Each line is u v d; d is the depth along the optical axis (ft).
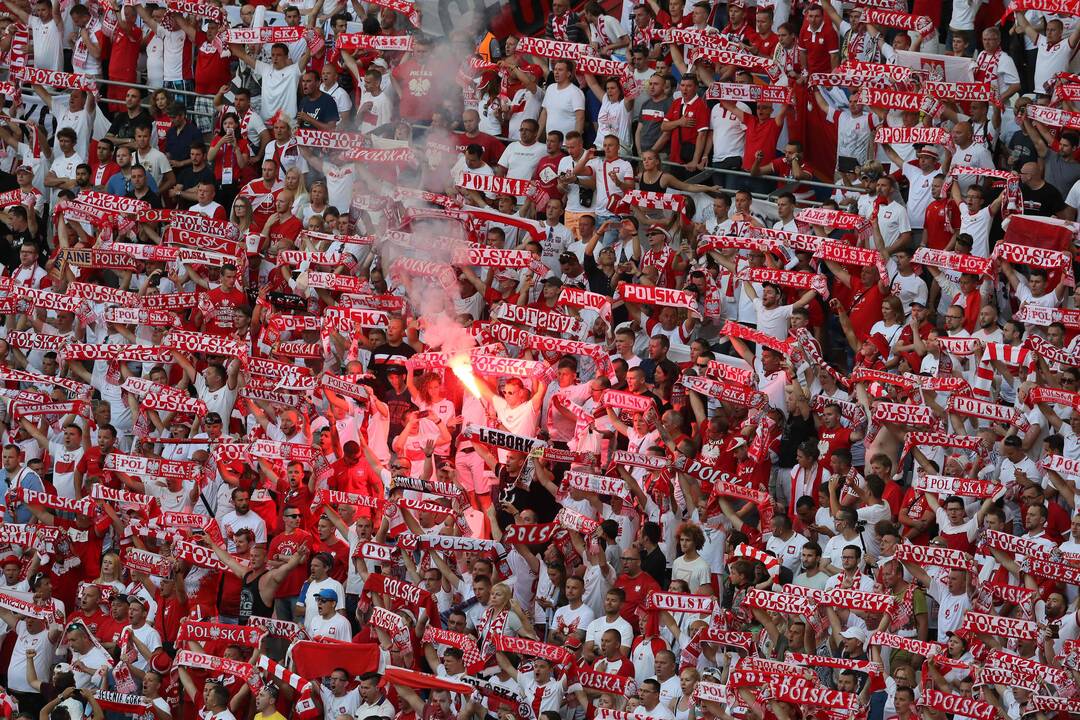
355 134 242.58
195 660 195.62
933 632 195.52
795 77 238.07
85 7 270.26
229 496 216.13
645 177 237.86
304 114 251.39
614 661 191.83
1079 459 205.46
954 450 208.64
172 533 208.85
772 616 191.62
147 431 226.17
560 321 220.02
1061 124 226.58
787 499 211.00
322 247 240.94
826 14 248.32
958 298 220.84
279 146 250.16
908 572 196.65
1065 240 220.23
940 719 179.93
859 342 223.10
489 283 235.61
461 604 199.52
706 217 237.25
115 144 261.24
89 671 203.10
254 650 198.70
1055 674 179.22
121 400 233.55
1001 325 223.51
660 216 235.20
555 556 199.82
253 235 244.01
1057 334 212.84
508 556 201.05
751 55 238.68
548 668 189.57
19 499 217.36
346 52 256.32
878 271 222.07
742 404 209.97
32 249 249.96
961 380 208.33
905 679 181.68
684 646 192.54
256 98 262.88
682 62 246.88
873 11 242.99
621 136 244.01
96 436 229.66
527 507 208.85
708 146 240.12
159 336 235.40
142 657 202.18
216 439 219.82
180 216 241.14
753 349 223.71
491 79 253.03
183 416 226.99
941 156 233.14
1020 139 231.91
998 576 193.67
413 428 214.48
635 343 226.99
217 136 258.37
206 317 235.61
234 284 238.07
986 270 217.77
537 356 227.20
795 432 212.02
